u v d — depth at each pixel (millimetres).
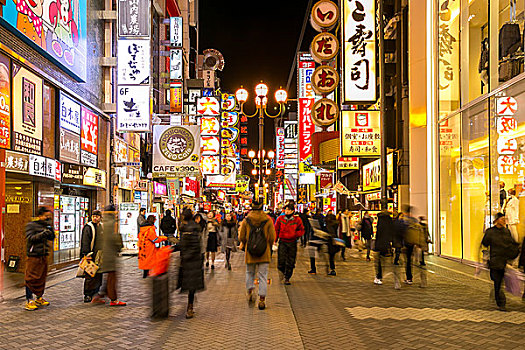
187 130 22906
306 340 6305
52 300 9188
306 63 33906
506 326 7074
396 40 23953
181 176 22859
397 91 23812
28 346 6027
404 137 22609
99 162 18656
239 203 78750
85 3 15922
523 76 11922
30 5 11766
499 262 8180
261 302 8359
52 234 8680
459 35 16281
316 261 16656
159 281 7625
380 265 11273
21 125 11766
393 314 7906
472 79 15281
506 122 12891
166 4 33469
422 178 19125
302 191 49312
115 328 6977
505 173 12938
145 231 11258
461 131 16031
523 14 12109
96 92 18438
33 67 12336
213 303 8930
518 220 12148
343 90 20000
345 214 17812
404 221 11203
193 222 7973
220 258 18281
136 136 25406
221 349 5898
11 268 12562
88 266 8672
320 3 21531
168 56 31141
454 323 7262
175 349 5902
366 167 28109
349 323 7270
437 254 18047
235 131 37812
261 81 25266
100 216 9117
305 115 33719
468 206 15367
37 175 11992
